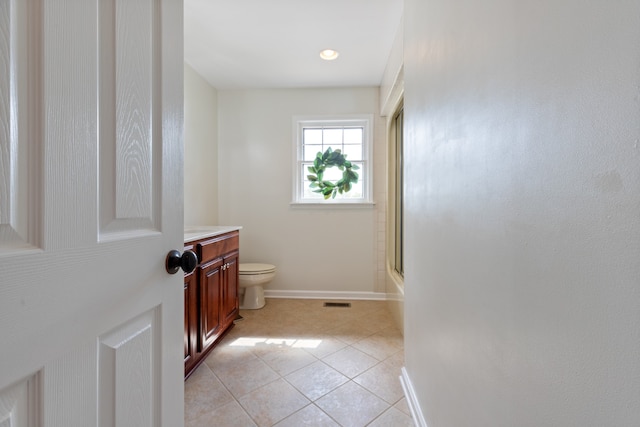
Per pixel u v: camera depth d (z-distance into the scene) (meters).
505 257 0.66
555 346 0.51
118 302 0.59
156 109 0.71
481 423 0.77
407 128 1.67
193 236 1.84
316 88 3.29
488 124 0.74
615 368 0.40
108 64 0.57
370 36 2.31
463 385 0.89
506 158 0.66
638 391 0.37
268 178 3.33
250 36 2.31
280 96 3.31
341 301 3.20
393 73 2.41
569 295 0.48
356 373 1.81
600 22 0.42
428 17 1.24
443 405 1.06
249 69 2.86
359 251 3.28
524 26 0.59
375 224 3.27
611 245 0.40
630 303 0.38
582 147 0.45
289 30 2.23
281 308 2.97
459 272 0.92
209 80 3.09
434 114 1.17
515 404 0.62
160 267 0.72
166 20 0.74
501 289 0.68
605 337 0.41
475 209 0.81
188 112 2.76
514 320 0.63
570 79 0.47
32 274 0.44
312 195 3.39
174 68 0.78
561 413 0.49
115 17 0.59
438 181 1.12
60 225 0.48
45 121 0.46
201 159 2.99
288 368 1.87
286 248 3.33
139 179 0.65
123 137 0.60
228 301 2.37
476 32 0.80
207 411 1.48
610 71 0.40
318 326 2.53
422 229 1.35
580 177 0.45
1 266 0.40
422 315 1.34
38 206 0.45
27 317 0.43
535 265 0.56
